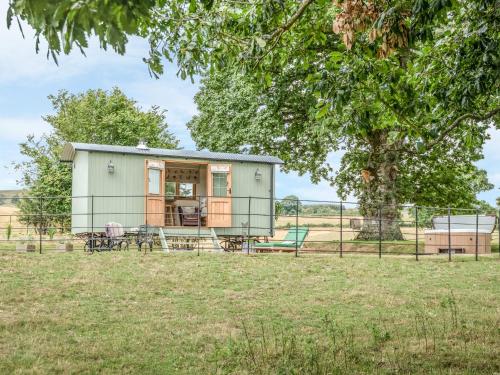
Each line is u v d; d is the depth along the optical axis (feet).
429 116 34.86
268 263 54.13
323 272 51.19
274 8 27.43
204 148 104.06
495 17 27.76
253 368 24.43
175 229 72.18
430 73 32.94
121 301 39.47
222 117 98.84
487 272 51.80
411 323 33.55
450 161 99.86
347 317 35.91
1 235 98.07
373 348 27.63
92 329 32.32
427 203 104.17
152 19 28.91
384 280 48.34
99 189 68.18
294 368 23.56
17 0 12.19
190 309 37.70
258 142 97.96
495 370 23.50
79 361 25.90
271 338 30.32
